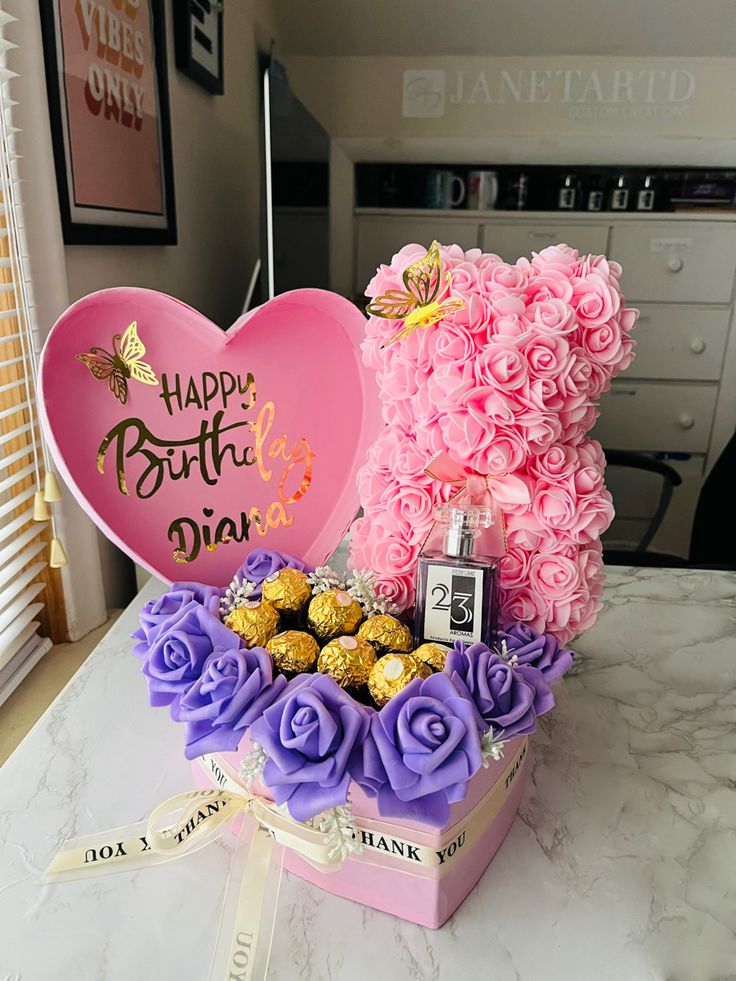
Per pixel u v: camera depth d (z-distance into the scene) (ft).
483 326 1.29
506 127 5.05
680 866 1.32
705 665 2.00
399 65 4.93
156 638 1.26
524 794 1.49
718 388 5.52
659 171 5.09
